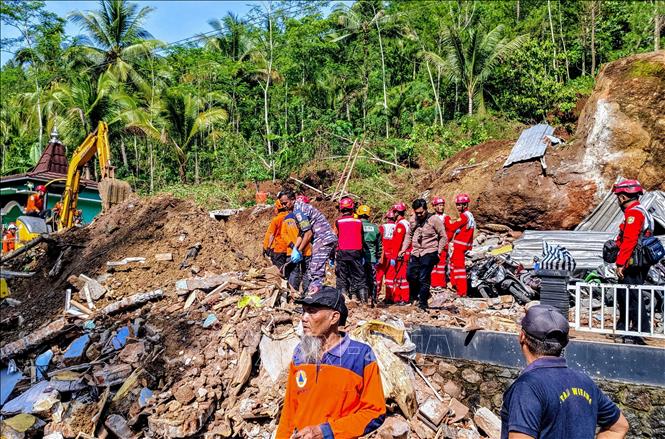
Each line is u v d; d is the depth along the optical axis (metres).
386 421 5.94
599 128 12.80
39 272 11.14
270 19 31.62
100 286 9.25
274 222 8.86
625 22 32.47
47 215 16.70
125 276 9.59
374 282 9.55
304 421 3.06
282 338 6.86
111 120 30.36
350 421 2.96
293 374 3.17
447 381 6.86
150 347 7.41
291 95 32.12
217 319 7.60
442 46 30.98
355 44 33.06
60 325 8.31
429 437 5.98
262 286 8.19
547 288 6.90
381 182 18.97
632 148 12.48
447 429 6.05
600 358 6.32
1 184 22.66
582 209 12.62
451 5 34.69
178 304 8.37
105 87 31.23
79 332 8.32
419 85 29.75
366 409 3.03
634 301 6.66
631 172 12.43
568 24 33.91
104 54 35.00
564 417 2.52
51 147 24.31
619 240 6.81
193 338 7.39
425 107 30.78
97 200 23.36
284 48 32.03
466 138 23.86
